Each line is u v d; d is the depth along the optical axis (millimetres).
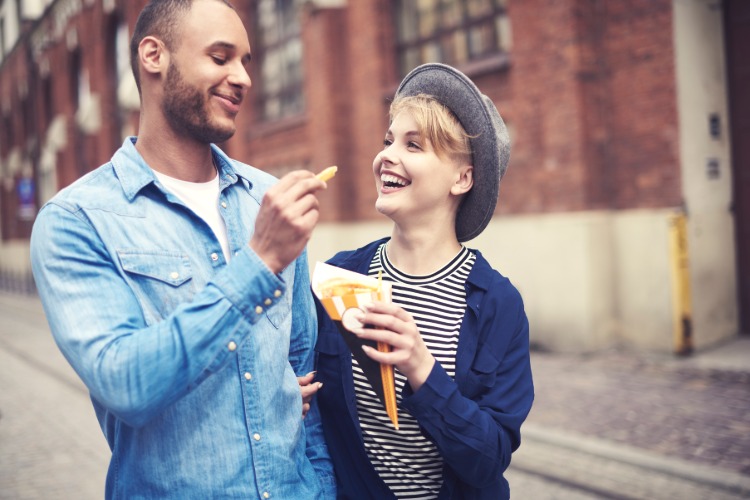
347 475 1752
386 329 1433
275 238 1297
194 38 1422
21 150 31719
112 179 1472
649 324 7742
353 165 12086
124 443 1465
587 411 5703
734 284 8102
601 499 4086
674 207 7539
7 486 4680
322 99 12164
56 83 26047
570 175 8023
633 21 7742
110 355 1247
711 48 7848
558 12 8016
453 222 1761
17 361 9531
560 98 8086
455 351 1648
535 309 8477
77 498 4449
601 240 8008
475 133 1656
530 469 4613
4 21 33500
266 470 1487
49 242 1351
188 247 1479
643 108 7738
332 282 1462
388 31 11117
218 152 1648
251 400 1481
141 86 1506
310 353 1758
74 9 23469
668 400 5887
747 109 7914
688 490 4172
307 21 12438
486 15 9352
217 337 1270
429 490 1688
